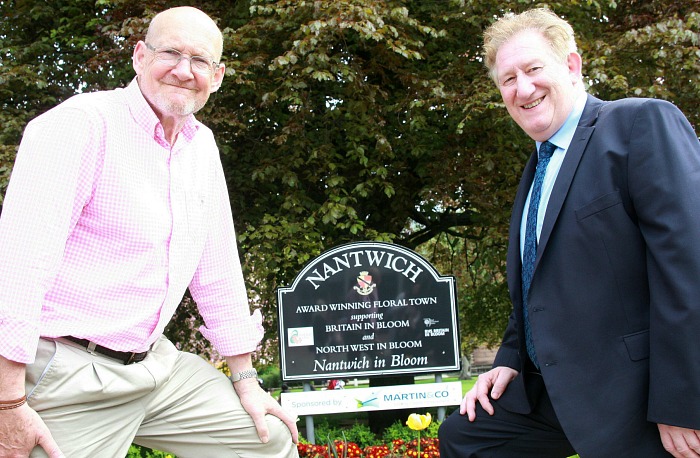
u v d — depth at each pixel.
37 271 1.80
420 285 5.35
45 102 6.75
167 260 2.12
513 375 2.57
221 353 2.48
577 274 2.12
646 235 1.97
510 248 2.52
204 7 6.60
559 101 2.27
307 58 5.87
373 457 4.79
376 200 7.49
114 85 6.48
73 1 6.88
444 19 6.20
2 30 7.36
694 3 6.65
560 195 2.17
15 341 1.75
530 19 2.35
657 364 1.90
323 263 5.38
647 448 2.02
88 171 1.92
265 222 6.21
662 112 2.04
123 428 2.12
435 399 5.20
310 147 6.58
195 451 2.36
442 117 6.95
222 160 6.84
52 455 1.87
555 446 2.50
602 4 6.62
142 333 2.10
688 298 1.83
